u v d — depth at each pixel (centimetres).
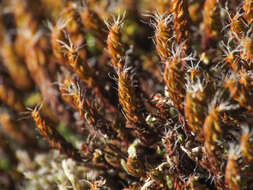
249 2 10
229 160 9
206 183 10
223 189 10
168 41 10
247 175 9
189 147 10
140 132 10
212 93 10
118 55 10
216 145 9
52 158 11
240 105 10
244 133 9
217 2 11
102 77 11
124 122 11
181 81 10
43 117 10
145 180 10
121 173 11
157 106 10
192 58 10
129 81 10
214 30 11
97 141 11
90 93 11
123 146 11
